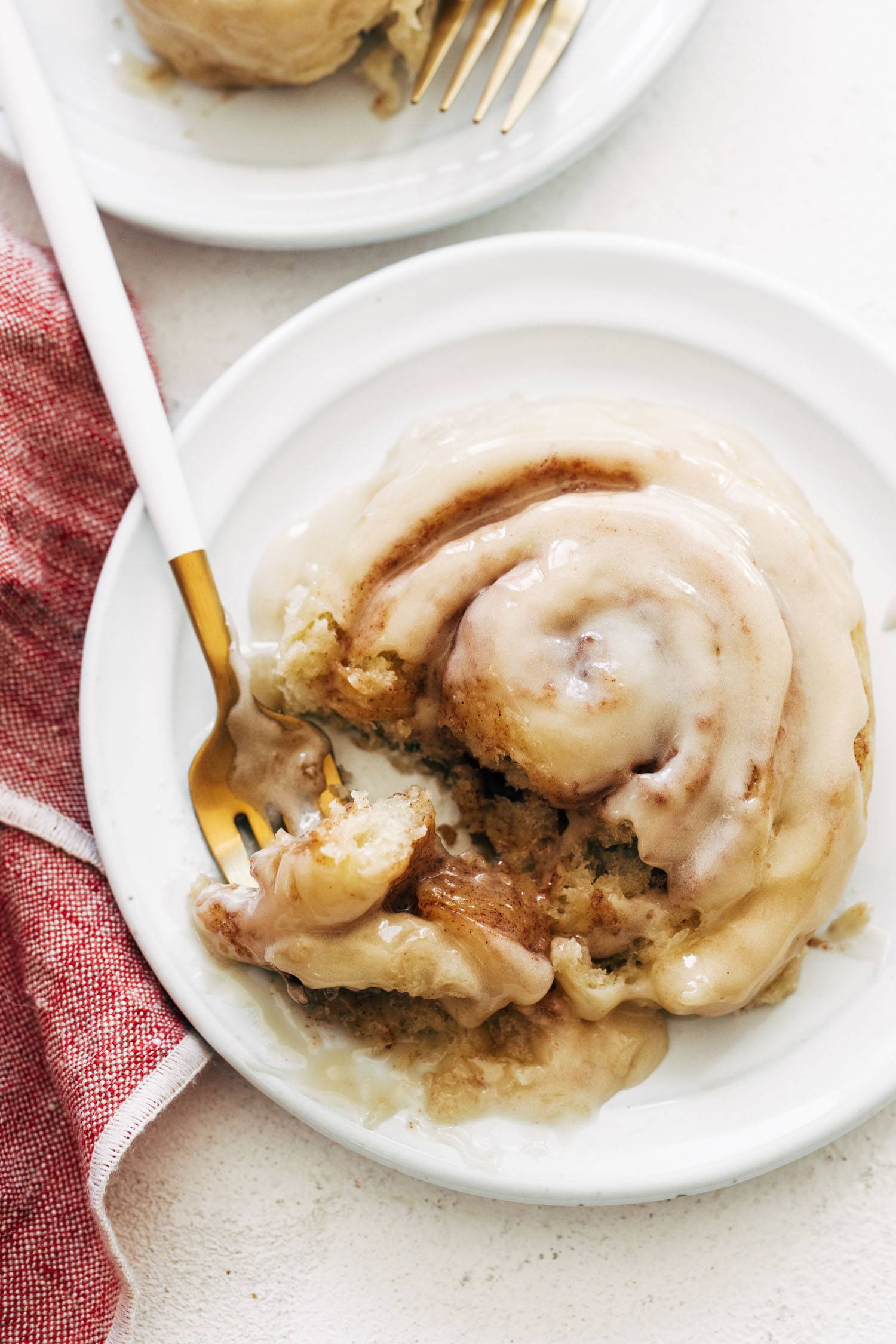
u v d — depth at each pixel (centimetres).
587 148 55
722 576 52
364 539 53
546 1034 53
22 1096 55
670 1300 54
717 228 57
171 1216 55
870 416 55
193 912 54
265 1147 55
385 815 52
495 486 53
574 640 52
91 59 57
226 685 54
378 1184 55
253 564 55
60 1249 54
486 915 52
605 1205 53
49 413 55
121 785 54
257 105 56
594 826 53
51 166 55
